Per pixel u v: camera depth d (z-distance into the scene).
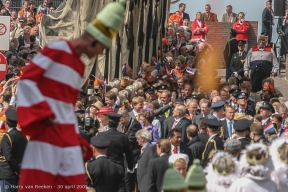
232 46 58.50
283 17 61.41
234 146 24.80
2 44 36.69
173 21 65.12
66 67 14.59
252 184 18.77
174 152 28.97
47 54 14.51
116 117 29.66
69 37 49.38
